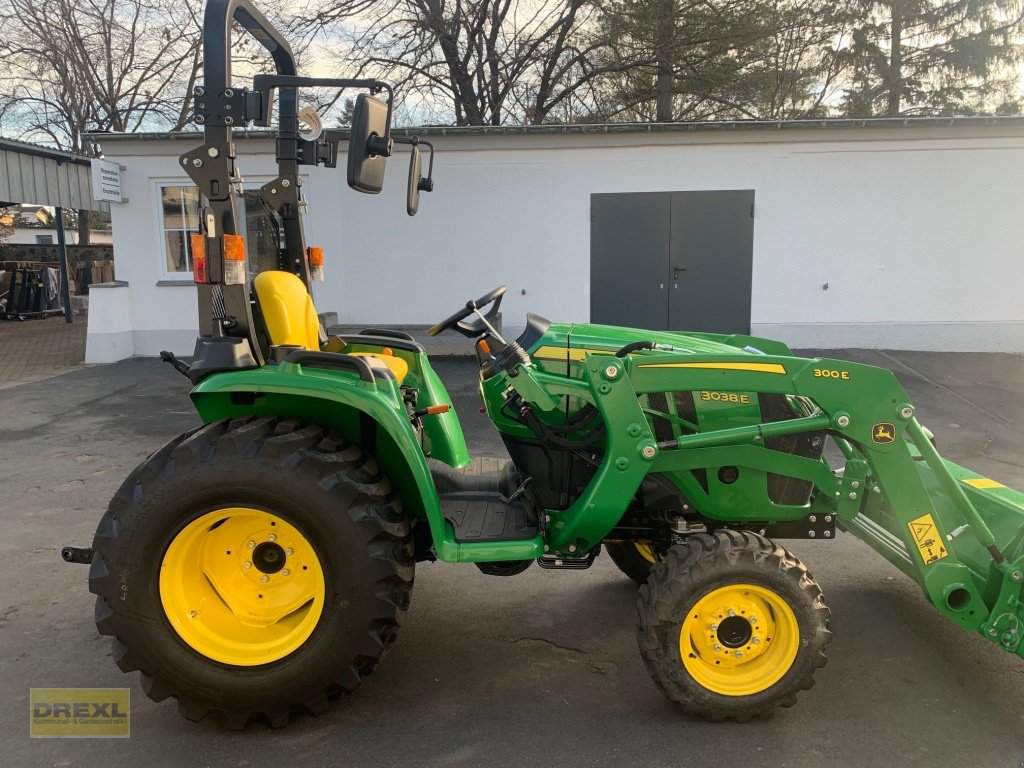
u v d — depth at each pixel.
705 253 10.14
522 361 2.88
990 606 2.80
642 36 16.17
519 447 3.11
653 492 2.92
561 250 10.34
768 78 17.00
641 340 3.10
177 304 10.66
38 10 20.25
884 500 2.99
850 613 3.52
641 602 2.66
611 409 2.67
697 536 2.72
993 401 7.53
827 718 2.71
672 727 2.66
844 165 9.77
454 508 3.02
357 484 2.52
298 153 3.59
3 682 2.92
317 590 2.55
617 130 9.77
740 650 2.64
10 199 12.12
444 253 10.48
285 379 2.56
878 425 2.69
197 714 2.60
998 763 2.46
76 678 2.96
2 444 6.37
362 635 2.53
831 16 16.86
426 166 10.23
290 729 2.65
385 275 10.60
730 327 10.28
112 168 10.08
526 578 3.94
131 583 2.47
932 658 3.12
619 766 2.44
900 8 17.28
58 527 4.55
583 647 3.23
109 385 8.83
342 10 16.02
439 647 3.22
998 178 9.62
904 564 2.91
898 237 9.89
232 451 2.50
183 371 2.96
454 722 2.69
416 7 16.50
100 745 2.55
